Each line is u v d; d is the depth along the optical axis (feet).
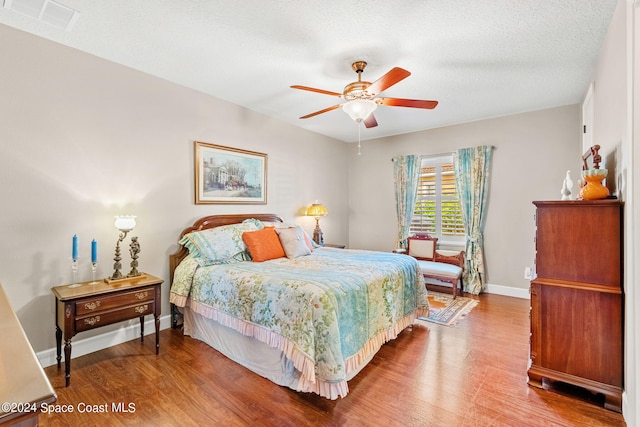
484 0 6.01
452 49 7.88
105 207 8.56
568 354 6.34
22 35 7.13
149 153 9.50
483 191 13.88
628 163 5.45
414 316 9.83
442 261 14.30
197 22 6.79
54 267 7.66
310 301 6.18
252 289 7.21
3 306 3.45
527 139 13.02
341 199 18.47
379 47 7.79
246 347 7.42
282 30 7.07
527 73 9.29
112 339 8.59
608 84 7.13
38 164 7.41
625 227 5.74
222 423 5.48
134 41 7.59
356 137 17.71
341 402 6.06
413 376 7.00
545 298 6.59
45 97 7.48
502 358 7.84
